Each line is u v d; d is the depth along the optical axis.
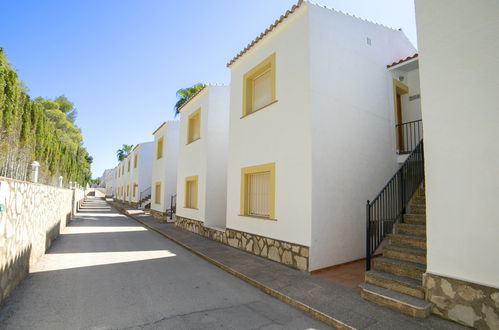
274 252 6.96
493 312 3.23
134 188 29.41
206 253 7.89
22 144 6.76
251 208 8.34
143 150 27.73
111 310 4.10
